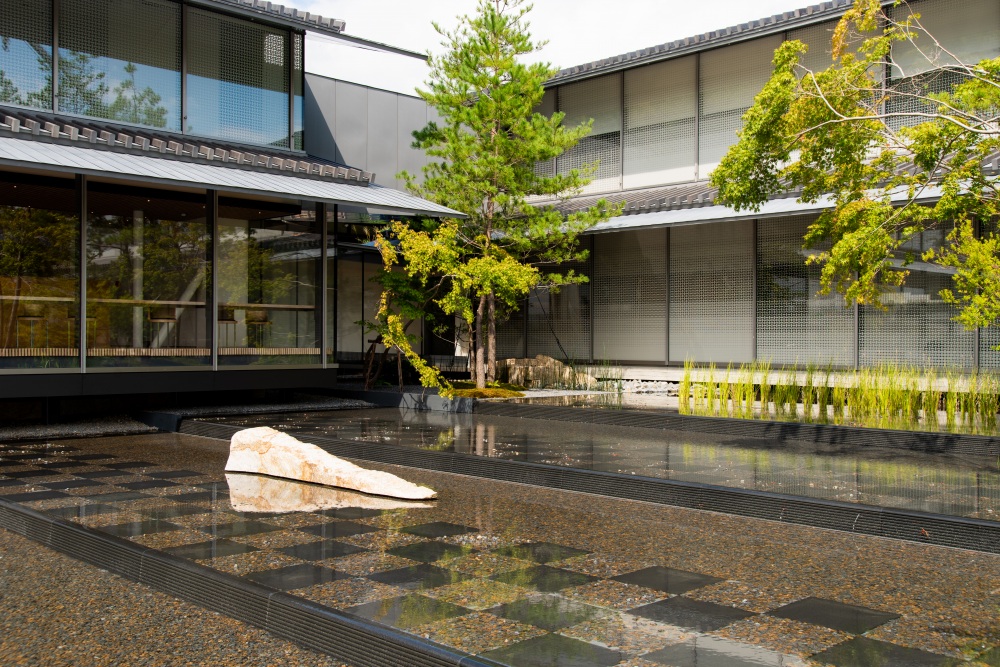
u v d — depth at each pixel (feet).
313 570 15.85
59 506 21.50
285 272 43.73
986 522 17.93
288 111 49.60
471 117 46.55
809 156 27.58
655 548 17.92
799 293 47.88
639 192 56.90
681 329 53.21
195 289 40.37
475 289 49.19
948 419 34.30
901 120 45.14
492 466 26.78
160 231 39.34
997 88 24.58
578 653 11.79
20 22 40.52
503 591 14.67
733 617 13.43
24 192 35.55
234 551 17.19
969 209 25.81
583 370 56.95
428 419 40.52
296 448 26.13
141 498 22.65
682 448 30.68
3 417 37.78
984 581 15.58
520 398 46.65
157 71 44.68
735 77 53.01
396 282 47.65
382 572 15.79
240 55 47.65
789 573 16.06
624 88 58.54
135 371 38.14
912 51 45.44
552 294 60.34
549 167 62.90
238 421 38.34
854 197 28.04
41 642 12.57
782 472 25.35
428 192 49.85
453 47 48.26
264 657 12.25
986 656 11.82
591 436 34.14
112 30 43.21
